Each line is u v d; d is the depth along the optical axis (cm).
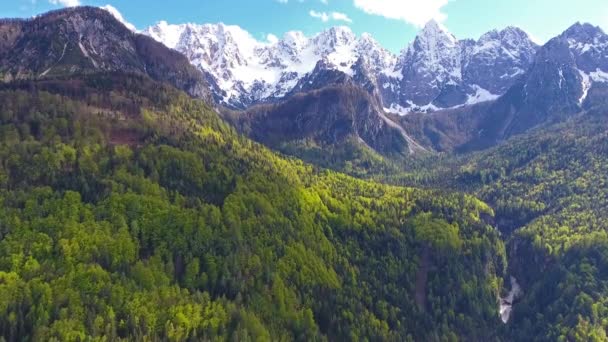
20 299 16538
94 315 16688
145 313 17550
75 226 18762
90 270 17675
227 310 18900
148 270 18675
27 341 15775
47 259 17712
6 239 17875
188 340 17800
